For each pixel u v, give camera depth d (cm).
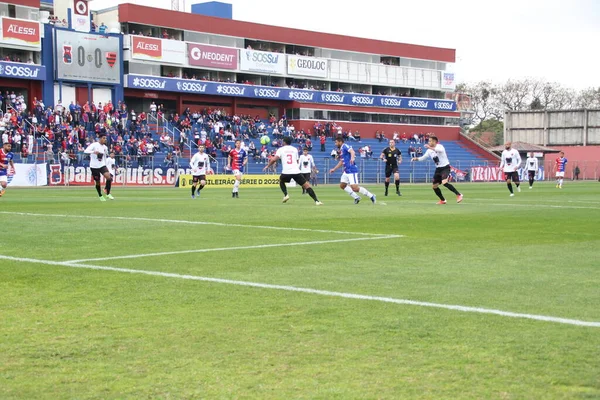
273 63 6875
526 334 539
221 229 1324
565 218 1633
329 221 1516
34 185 4381
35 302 655
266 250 1018
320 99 7106
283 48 7125
